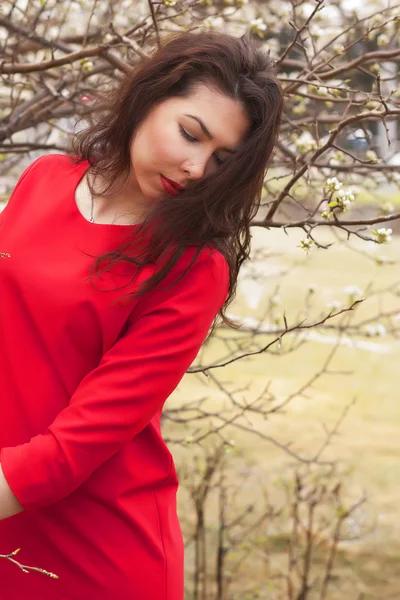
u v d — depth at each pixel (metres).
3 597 1.56
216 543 4.98
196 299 1.47
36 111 3.08
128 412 1.43
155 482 1.60
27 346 1.48
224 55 1.42
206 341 1.86
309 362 8.92
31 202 1.55
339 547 5.00
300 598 4.16
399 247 14.47
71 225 1.50
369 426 7.25
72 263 1.47
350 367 8.80
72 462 1.39
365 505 5.60
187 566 4.72
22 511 1.43
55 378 1.48
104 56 2.63
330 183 1.91
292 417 7.38
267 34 3.83
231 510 5.26
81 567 1.53
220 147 1.42
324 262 13.02
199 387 7.94
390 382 8.44
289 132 3.20
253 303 10.15
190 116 1.39
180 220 1.42
